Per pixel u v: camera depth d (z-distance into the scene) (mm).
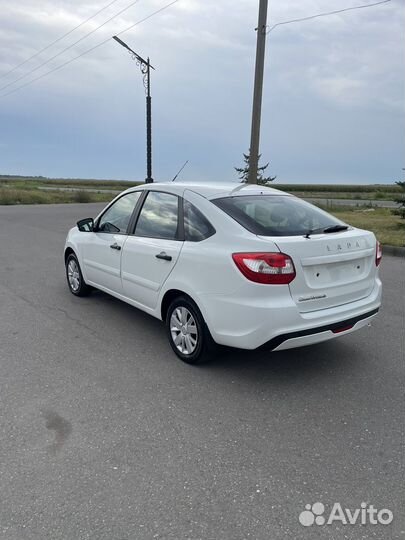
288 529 2217
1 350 4367
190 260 3811
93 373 3887
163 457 2754
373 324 5230
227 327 3537
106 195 37562
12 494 2416
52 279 7371
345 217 16328
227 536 2166
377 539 2174
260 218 3750
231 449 2844
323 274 3576
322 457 2775
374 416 3248
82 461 2703
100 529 2191
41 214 20094
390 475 2619
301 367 4051
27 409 3281
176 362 4129
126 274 4797
